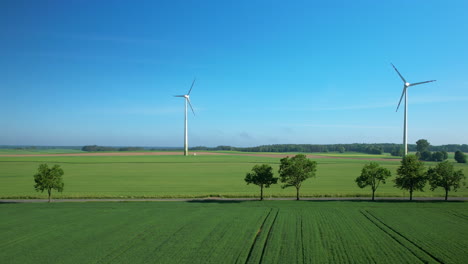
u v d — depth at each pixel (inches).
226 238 975.0
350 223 1146.0
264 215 1279.5
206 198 1776.6
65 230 1077.8
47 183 1663.4
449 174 1658.5
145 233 1034.1
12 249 893.8
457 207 1417.3
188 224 1143.0
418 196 1809.8
